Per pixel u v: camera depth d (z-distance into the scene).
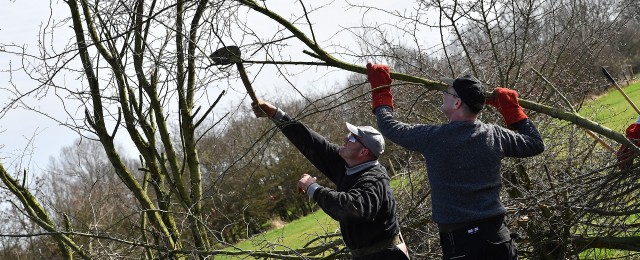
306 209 12.82
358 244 3.93
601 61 6.78
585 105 7.14
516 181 5.64
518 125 3.71
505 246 3.44
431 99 6.18
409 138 3.56
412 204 5.45
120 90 6.19
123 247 6.21
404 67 6.08
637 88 9.95
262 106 4.33
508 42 6.12
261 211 11.09
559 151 5.97
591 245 4.90
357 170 3.96
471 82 3.47
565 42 5.96
